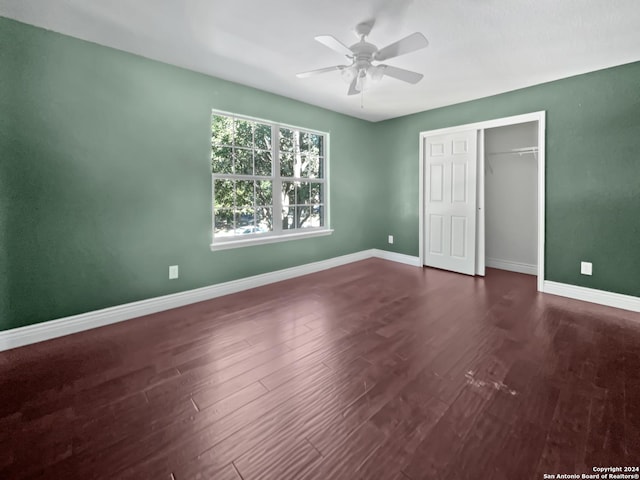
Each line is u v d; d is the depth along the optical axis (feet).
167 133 9.81
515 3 6.56
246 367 6.66
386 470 4.14
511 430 4.82
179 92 9.97
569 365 6.63
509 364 6.69
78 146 8.25
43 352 7.32
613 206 10.00
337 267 15.51
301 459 4.33
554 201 11.14
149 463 4.28
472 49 8.61
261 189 12.66
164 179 9.84
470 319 9.08
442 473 4.08
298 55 9.14
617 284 10.03
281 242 13.23
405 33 7.81
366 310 9.84
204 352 7.29
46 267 7.95
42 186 7.80
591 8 6.73
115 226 8.98
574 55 9.00
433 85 11.39
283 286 12.44
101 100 8.55
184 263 10.42
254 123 12.32
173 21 7.36
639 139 9.44
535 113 11.40
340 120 15.31
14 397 5.68
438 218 14.99
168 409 5.36
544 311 9.66
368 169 17.11
